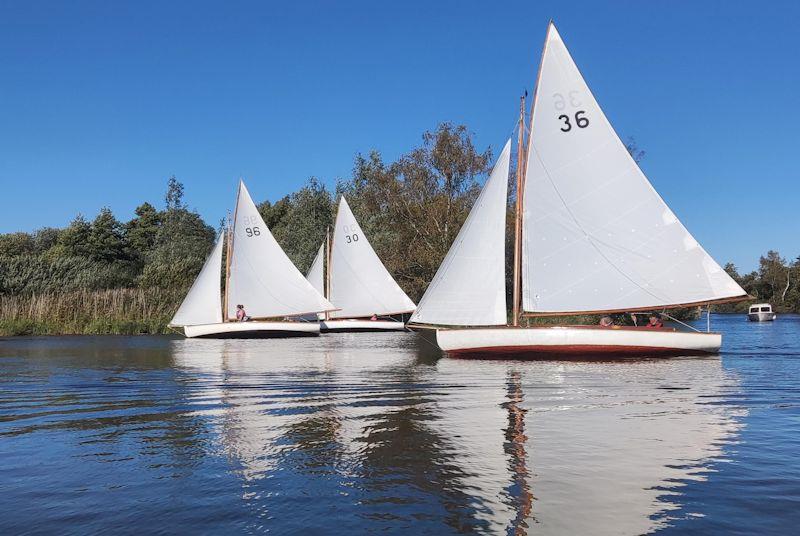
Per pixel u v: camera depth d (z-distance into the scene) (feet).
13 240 280.72
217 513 18.04
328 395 40.04
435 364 61.26
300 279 125.90
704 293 69.72
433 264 173.88
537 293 72.74
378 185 197.16
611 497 19.22
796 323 203.00
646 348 67.00
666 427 29.43
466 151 187.01
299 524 17.15
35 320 124.67
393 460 23.54
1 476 21.85
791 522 17.15
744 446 25.61
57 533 16.66
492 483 20.66
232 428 29.66
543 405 35.86
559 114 72.54
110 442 26.89
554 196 72.64
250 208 124.16
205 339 110.63
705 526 16.88
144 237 290.76
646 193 70.85
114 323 127.03
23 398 39.47
